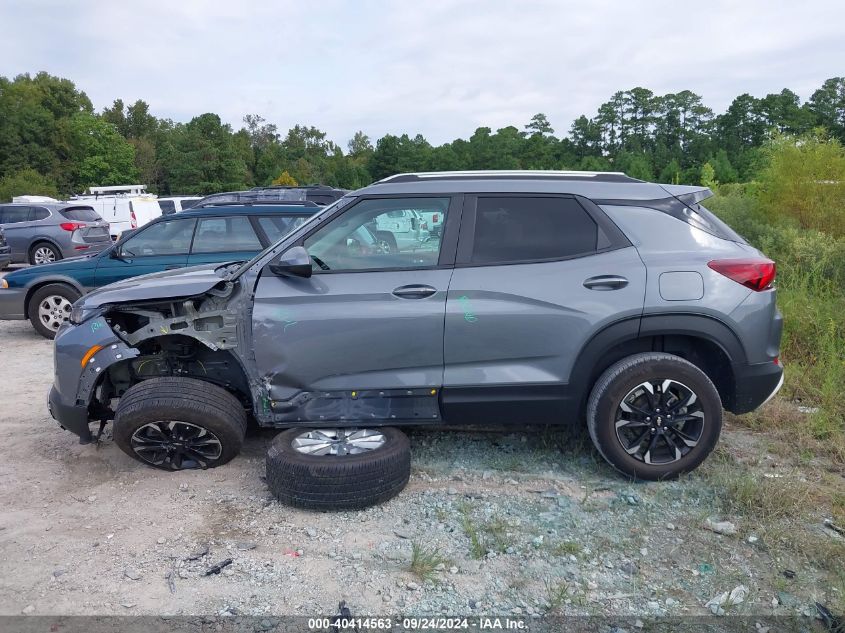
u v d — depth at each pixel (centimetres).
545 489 426
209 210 884
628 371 410
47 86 9219
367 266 427
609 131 10975
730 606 308
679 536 369
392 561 351
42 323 927
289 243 432
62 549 369
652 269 412
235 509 411
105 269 897
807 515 384
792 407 548
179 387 439
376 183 444
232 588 331
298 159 10125
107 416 488
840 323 672
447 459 471
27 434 545
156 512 409
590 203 427
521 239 425
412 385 420
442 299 413
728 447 482
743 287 414
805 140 1138
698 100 10719
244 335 435
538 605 314
